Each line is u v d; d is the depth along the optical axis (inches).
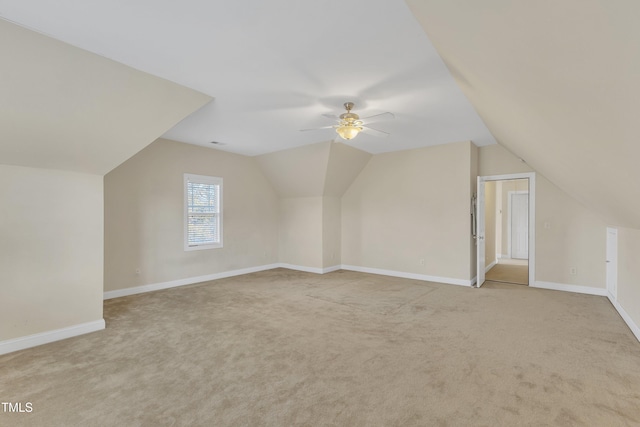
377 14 77.4
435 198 218.7
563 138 80.0
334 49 94.7
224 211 237.1
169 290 196.4
